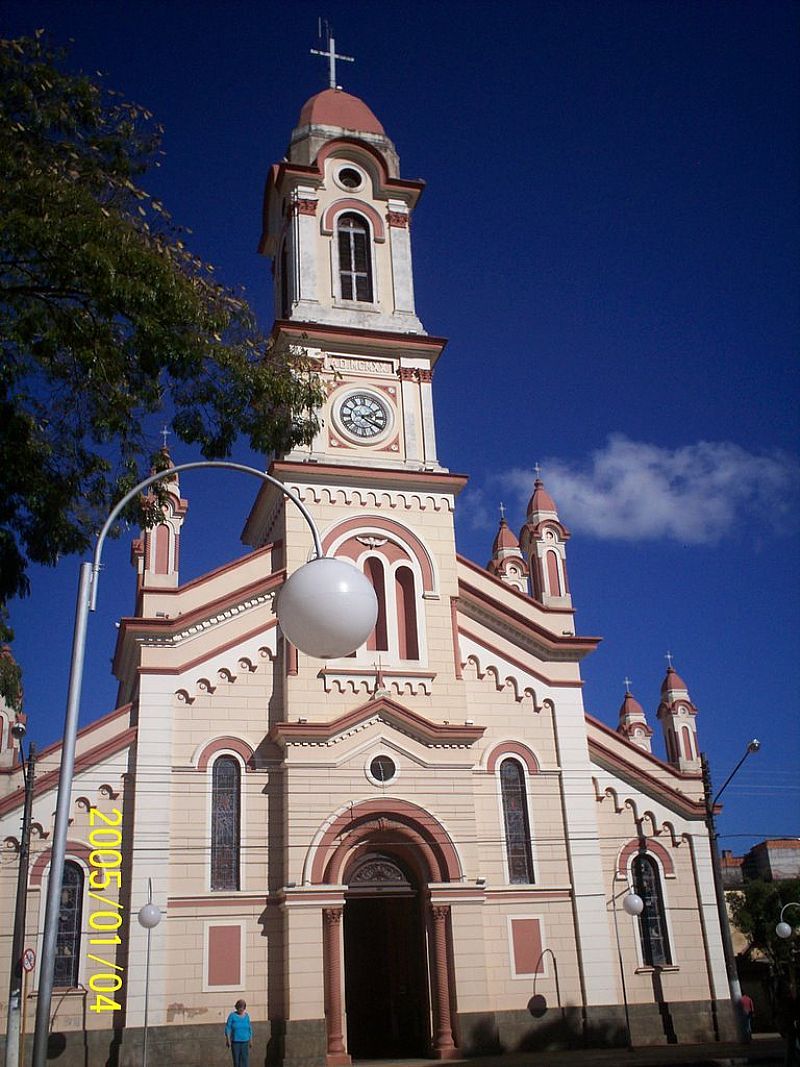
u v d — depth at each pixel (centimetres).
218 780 3278
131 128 2134
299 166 4153
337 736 3312
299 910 3092
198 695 3347
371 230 4200
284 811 3228
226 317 2127
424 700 3484
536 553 4034
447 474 3800
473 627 3706
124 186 2073
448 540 3750
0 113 1936
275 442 2231
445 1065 2880
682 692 4775
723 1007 3450
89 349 1911
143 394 2084
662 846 3638
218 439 2216
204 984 3025
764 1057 2795
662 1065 2641
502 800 3497
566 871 3459
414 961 3350
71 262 1834
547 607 3853
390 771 3334
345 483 3719
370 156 4291
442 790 3353
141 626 3350
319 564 1222
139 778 3188
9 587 2067
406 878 3312
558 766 3591
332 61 4641
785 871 8888
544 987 3291
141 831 3133
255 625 3472
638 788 3681
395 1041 3550
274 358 2258
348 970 3828
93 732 3234
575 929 3394
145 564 3544
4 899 3014
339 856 3183
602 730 3762
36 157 1948
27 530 2067
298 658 3406
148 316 1930
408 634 3609
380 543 3675
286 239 4331
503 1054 3142
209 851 3172
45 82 1995
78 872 3091
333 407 3841
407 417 3906
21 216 1794
